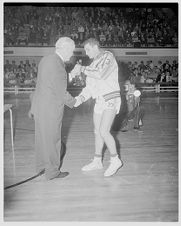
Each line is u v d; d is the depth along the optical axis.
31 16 16.83
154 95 14.20
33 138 5.89
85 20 17.41
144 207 3.00
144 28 17.38
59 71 3.50
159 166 4.25
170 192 3.37
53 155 3.65
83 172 3.98
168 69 16.12
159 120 7.95
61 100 3.56
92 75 3.68
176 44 17.22
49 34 16.84
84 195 3.27
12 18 16.47
